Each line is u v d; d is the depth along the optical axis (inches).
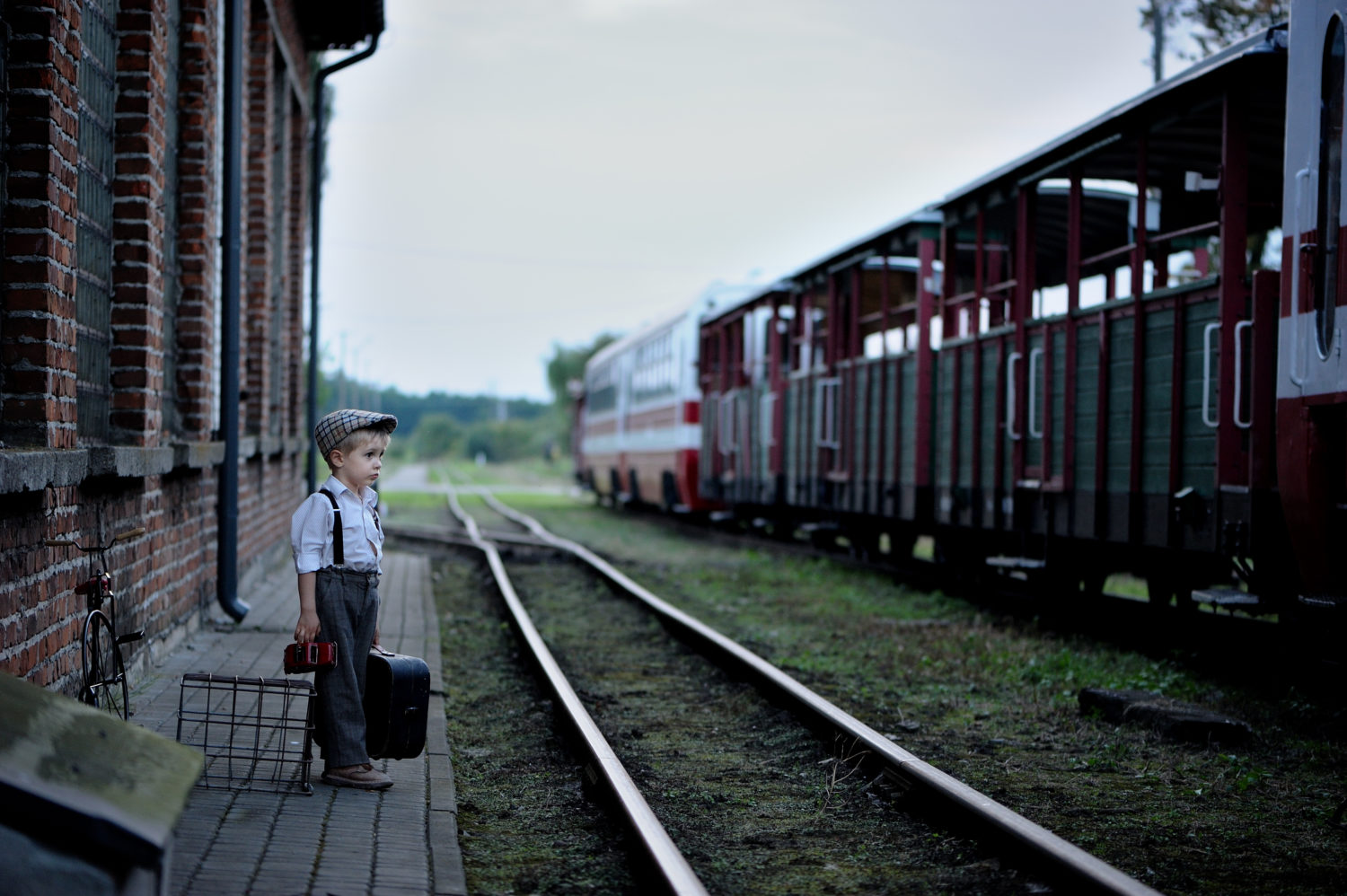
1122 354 358.6
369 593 198.7
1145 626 391.2
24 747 107.2
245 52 449.7
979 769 238.2
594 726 250.5
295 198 630.5
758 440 757.3
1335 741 262.2
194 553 344.5
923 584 549.3
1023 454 423.2
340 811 184.7
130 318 275.6
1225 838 194.4
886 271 544.1
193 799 185.6
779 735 271.4
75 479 203.5
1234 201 306.0
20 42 201.3
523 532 971.9
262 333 480.1
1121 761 243.8
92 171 256.7
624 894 167.6
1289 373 274.4
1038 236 519.2
